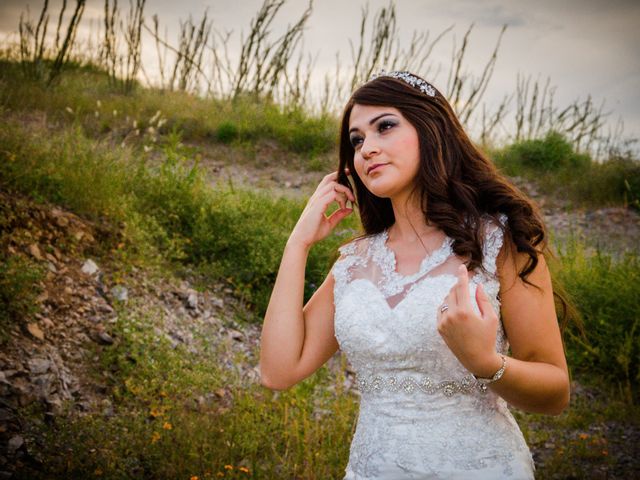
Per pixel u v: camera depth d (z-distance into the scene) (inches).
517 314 73.7
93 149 268.8
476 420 72.7
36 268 185.5
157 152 413.4
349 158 90.5
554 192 438.9
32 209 209.6
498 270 74.8
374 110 80.0
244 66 613.0
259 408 170.2
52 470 132.8
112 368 171.8
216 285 235.1
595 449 170.2
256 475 142.6
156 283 216.4
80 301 188.7
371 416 77.1
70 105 466.0
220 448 151.3
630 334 217.6
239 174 431.2
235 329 215.6
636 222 378.0
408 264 80.2
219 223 256.1
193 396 173.3
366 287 79.2
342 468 149.3
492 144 535.8
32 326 169.9
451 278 74.3
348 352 78.7
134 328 185.9
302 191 402.3
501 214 77.5
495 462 71.0
